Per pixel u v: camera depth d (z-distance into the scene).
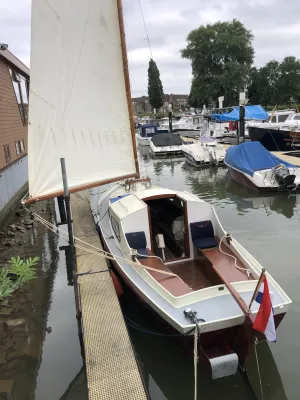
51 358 6.15
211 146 24.14
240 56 53.47
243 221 12.45
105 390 4.64
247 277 6.20
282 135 24.33
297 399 5.09
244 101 25.08
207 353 5.40
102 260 8.35
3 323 7.14
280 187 15.80
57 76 7.25
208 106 57.25
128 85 8.27
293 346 6.09
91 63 7.65
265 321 4.68
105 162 8.58
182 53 55.19
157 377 5.66
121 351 5.30
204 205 7.61
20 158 17.11
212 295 5.76
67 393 5.42
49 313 7.48
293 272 8.52
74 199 14.52
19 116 17.77
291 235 10.93
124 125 8.62
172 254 8.37
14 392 5.45
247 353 5.27
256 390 5.27
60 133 7.64
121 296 7.44
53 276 9.13
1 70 14.43
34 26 6.65
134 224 7.48
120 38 7.82
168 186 18.86
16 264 6.53
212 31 52.50
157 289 6.11
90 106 7.96
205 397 5.26
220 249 7.18
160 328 6.11
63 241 11.23
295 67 68.38
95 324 5.91
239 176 17.64
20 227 12.59
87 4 7.15
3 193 13.06
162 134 30.64
